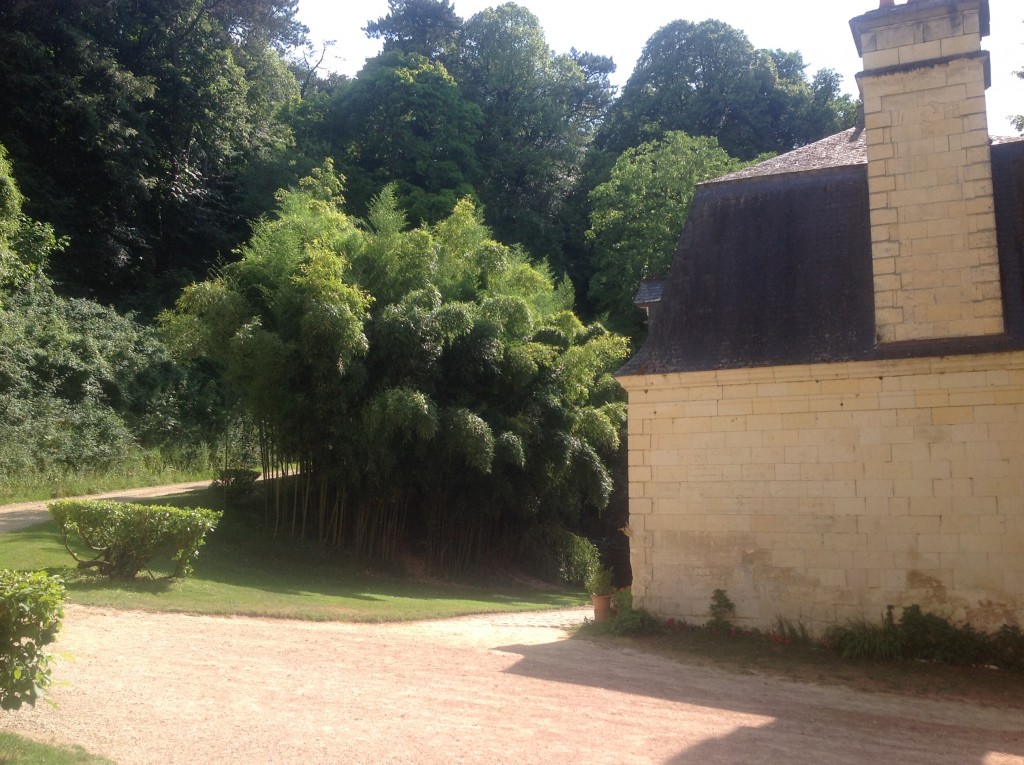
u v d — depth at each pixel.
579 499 23.38
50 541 14.62
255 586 14.05
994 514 9.60
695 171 31.77
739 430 10.93
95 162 34.47
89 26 35.56
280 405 17.53
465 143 41.12
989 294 9.83
